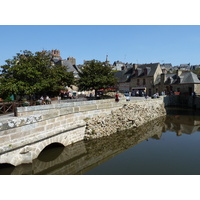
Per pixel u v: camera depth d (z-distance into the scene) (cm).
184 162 792
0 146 603
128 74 4038
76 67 3578
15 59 1480
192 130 1412
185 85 3017
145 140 1140
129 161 808
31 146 721
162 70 3662
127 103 1571
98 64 2077
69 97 2423
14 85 1232
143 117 1638
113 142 1077
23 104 1184
